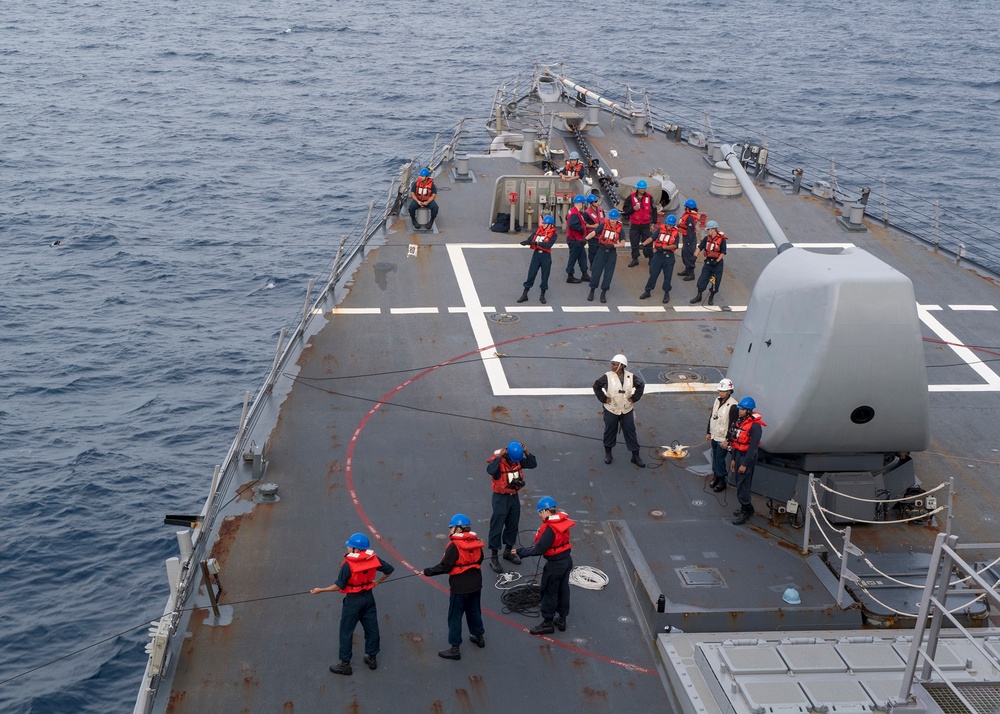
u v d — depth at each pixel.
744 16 117.44
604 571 13.84
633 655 12.38
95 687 19.14
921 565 13.66
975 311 22.50
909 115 67.25
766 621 12.60
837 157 56.53
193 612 12.90
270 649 12.33
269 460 16.22
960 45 98.44
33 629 20.53
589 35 101.75
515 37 99.50
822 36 103.25
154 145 56.78
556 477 15.98
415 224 26.16
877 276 13.59
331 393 18.33
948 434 17.67
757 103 70.56
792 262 14.68
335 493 15.41
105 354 32.25
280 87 73.12
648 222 24.23
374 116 64.31
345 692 11.70
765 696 10.76
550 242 21.62
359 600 11.68
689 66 84.88
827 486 14.62
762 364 14.77
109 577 22.12
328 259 40.25
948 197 49.22
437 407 17.98
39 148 55.66
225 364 31.78
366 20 108.31
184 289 37.31
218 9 112.50
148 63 81.25
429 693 11.71
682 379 19.17
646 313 22.00
